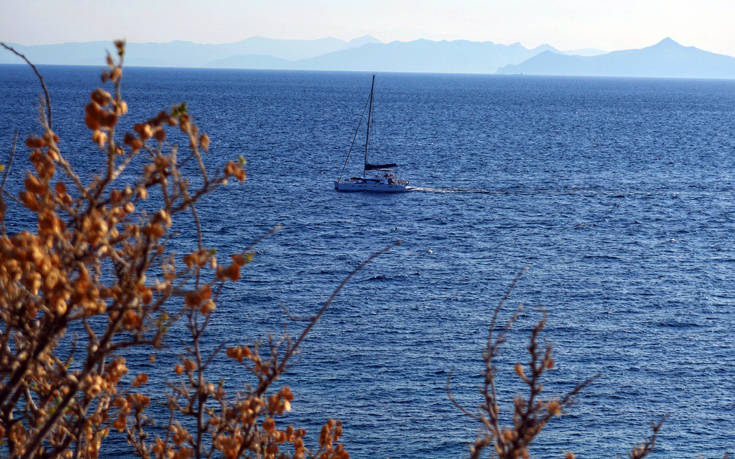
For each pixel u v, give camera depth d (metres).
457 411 124.44
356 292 183.00
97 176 14.50
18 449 16.42
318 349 146.25
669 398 133.00
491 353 17.22
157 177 14.93
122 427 20.56
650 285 197.50
